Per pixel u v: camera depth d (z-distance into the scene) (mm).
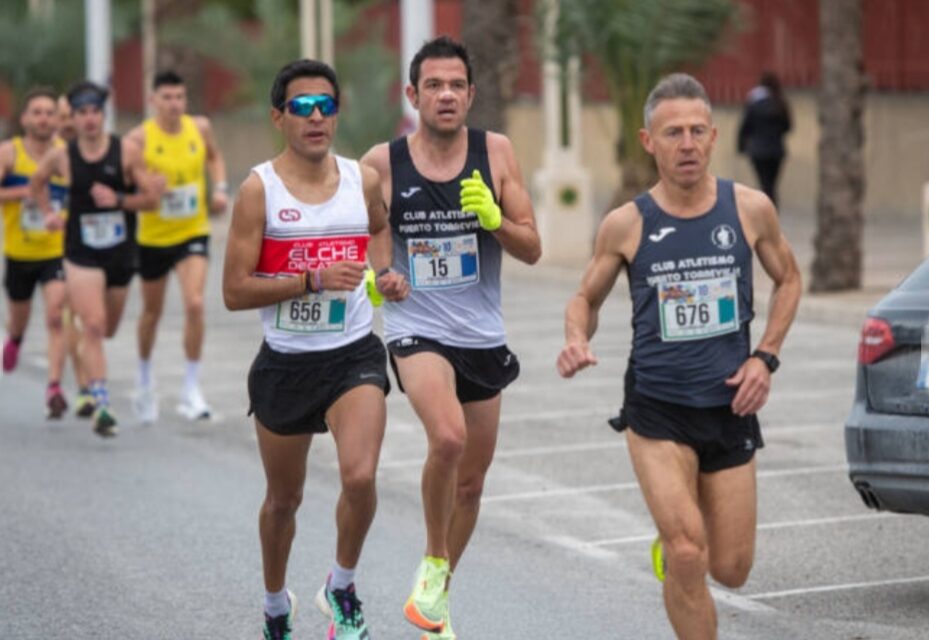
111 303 30312
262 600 19844
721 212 15602
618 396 33344
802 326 42062
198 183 31141
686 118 15414
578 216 57656
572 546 22234
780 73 72562
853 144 45125
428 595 17156
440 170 17672
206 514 24234
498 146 17828
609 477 26266
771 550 21750
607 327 42688
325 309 16609
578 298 15914
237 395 34438
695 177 15469
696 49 53844
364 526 16656
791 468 26547
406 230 17641
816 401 32188
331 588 16984
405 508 24438
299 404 16734
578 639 18172
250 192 16594
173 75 30797
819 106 45531
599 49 54094
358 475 16391
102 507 24719
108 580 20766
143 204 29391
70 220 29484
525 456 27859
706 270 15539
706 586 15102
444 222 17625
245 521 23797
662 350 15492
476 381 17750
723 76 75750
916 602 19281
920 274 19641
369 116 80375
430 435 17109
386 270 17062
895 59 66625
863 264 51656
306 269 16656
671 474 15289
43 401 34344
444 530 17250
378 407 16625
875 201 67438
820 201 45438
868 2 67375
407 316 17703
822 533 22578
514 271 54719
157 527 23453
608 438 29250
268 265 16688
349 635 16844
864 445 19156
